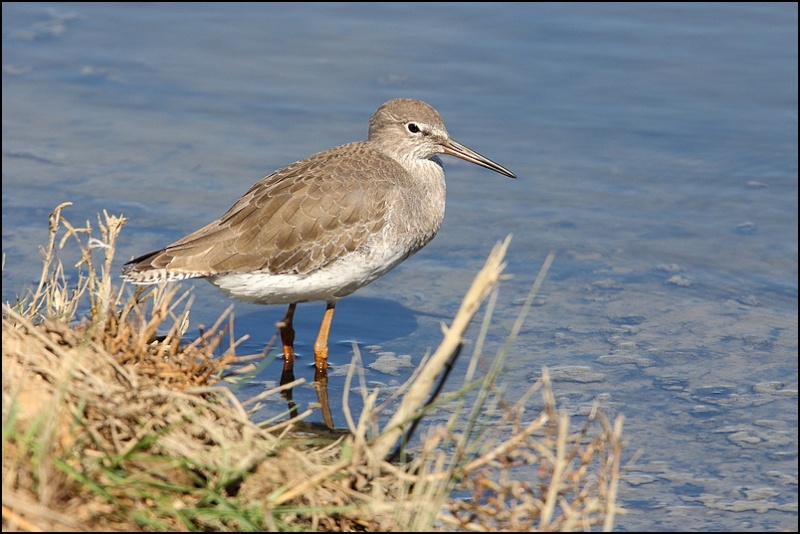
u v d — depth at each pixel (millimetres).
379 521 8836
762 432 11508
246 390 12188
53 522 7512
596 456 10828
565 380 12539
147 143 19031
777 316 14555
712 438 11367
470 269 15766
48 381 8711
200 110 20109
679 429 11523
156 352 10352
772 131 19672
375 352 13367
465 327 9023
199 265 11883
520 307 14648
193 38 22719
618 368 12906
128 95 20562
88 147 18812
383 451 9125
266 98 20547
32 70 21219
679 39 22672
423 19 23688
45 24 23125
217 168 18250
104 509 7859
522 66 21688
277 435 10750
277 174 12867
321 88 20891
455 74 21406
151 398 8883
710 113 20203
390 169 13125
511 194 18031
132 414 8547
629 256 16219
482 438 10875
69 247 15500
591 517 9781
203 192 17484
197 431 9000
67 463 7973
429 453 9227
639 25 23219
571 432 11258
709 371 12914
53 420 7973
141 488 8133
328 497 8719
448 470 8828
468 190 18172
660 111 20266
